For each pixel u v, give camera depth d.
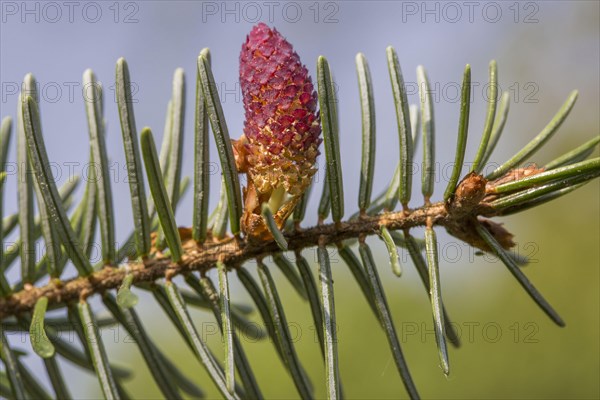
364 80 0.23
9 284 0.22
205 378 0.40
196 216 0.22
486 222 0.23
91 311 0.22
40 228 0.23
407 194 0.22
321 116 0.22
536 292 0.22
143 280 0.22
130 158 0.22
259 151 0.22
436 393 0.40
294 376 0.22
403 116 0.22
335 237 0.22
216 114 0.22
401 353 0.22
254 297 0.22
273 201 0.22
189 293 0.24
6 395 0.23
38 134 0.22
